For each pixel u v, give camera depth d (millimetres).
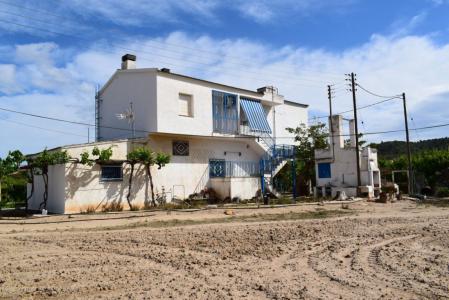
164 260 10016
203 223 17969
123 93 28922
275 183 34719
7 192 29500
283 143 38438
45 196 23453
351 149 33500
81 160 22656
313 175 38000
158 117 26859
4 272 8898
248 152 34219
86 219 19531
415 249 11164
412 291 7160
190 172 29656
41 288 7617
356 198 30547
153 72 27172
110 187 24609
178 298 6902
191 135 28922
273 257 10367
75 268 9250
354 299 6734
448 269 8789
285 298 6836
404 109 36969
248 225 16938
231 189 29781
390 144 74750
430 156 41312
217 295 7051
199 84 29828
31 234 14742
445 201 29125
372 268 8977
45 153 22172
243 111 33188
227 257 10391
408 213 21453
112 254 10883
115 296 7070
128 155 24719
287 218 19812
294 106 40406
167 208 24656
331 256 10398
